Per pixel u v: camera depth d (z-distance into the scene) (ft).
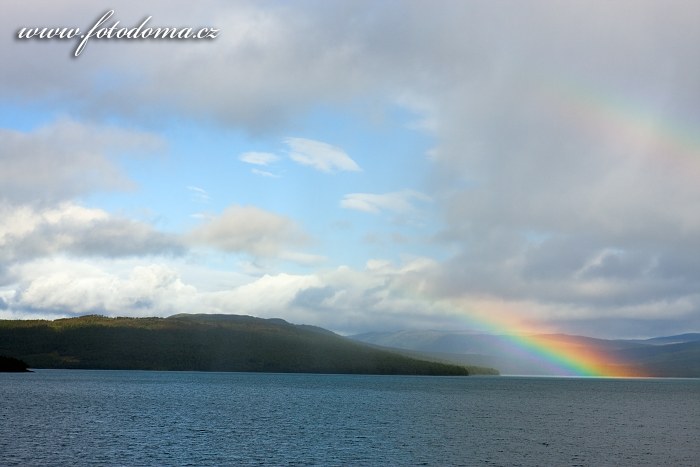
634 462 218.59
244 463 202.80
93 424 295.07
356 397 572.92
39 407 381.40
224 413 368.89
